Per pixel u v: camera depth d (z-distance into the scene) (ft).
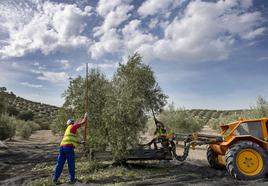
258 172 25.40
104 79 37.37
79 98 36.19
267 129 28.40
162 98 36.99
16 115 159.53
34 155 45.09
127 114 30.17
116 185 23.72
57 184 25.41
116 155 30.60
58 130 39.19
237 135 28.68
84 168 31.48
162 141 31.71
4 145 57.47
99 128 32.99
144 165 33.96
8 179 27.63
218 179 25.77
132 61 35.94
